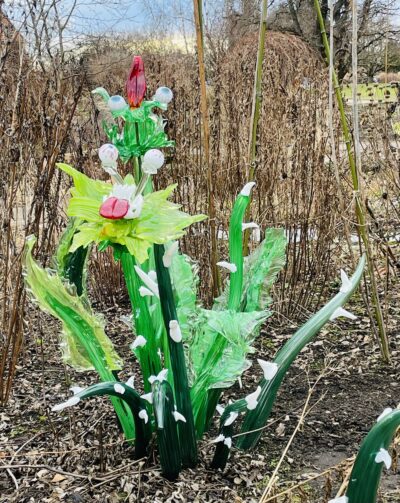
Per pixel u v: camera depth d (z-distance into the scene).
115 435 2.38
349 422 2.55
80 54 4.96
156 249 1.87
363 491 1.42
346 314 2.08
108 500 1.98
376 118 3.91
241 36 7.62
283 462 2.24
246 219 3.09
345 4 9.80
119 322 3.83
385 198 3.64
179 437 2.06
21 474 2.15
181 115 3.73
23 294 2.66
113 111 1.93
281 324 3.72
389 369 3.07
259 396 2.22
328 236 3.79
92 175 3.85
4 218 2.66
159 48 7.33
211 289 3.70
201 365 2.11
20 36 2.86
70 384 2.92
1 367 2.66
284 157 3.77
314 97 3.77
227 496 2.00
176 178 3.68
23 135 2.71
